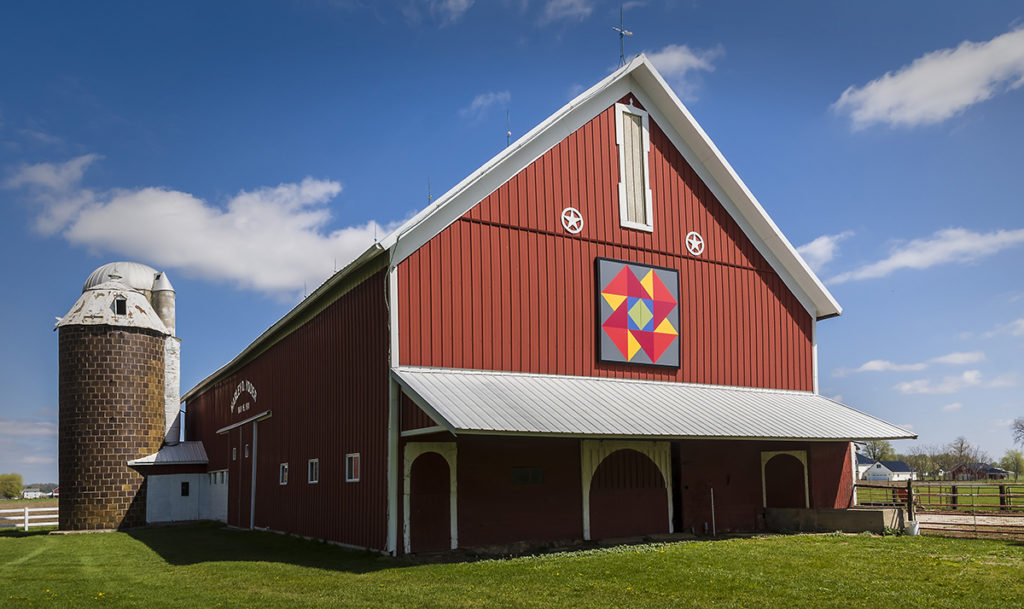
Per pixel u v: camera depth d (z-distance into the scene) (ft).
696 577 50.93
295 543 78.43
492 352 68.80
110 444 121.80
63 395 122.31
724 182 86.22
